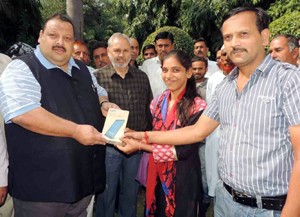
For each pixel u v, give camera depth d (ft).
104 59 15.90
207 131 7.69
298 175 5.26
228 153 6.43
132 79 12.44
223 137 6.69
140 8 44.98
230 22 6.07
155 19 43.96
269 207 6.05
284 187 5.93
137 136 8.64
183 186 8.64
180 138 8.10
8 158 7.84
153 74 15.61
